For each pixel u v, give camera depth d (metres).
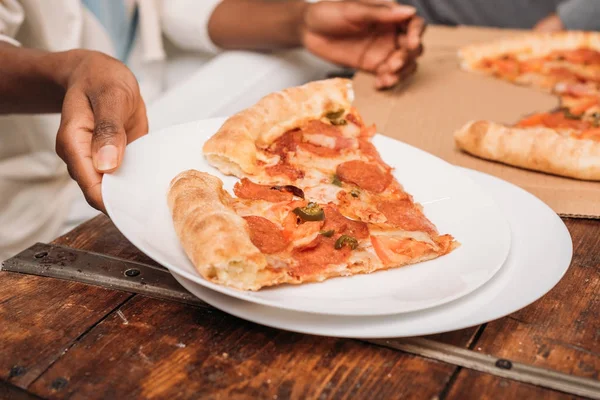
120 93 0.68
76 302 0.55
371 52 1.08
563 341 0.52
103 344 0.51
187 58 1.40
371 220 0.63
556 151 0.75
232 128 0.69
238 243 0.51
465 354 0.50
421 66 1.11
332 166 0.71
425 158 0.70
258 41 1.19
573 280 0.59
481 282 0.53
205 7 1.24
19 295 0.55
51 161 1.11
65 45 1.11
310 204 0.62
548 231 0.61
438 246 0.58
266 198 0.64
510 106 0.95
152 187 0.61
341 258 0.57
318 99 0.78
